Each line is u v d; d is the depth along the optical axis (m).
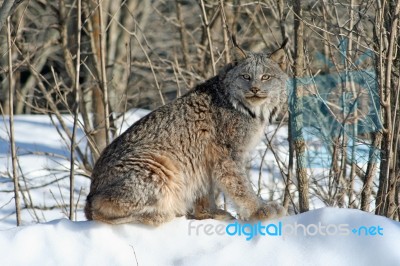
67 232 9.08
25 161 17.62
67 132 16.30
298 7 12.32
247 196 10.09
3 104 26.50
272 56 10.65
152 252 8.88
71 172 13.10
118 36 25.16
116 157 9.84
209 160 10.26
